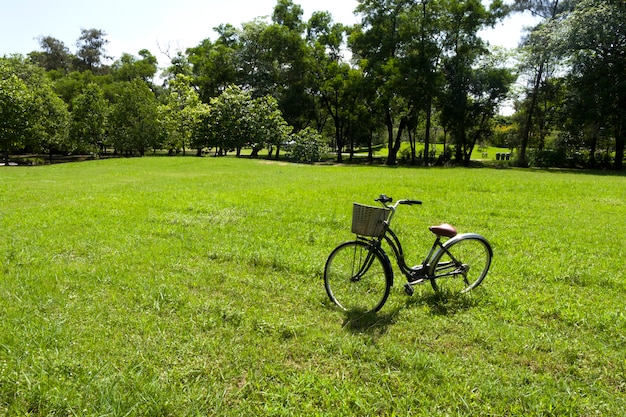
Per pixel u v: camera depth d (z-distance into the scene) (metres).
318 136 39.78
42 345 3.42
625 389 3.08
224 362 3.30
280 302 4.54
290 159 40.28
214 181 16.61
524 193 13.42
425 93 35.91
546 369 3.33
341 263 4.51
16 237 6.94
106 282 4.91
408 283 4.48
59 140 37.84
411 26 35.88
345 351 3.49
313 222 8.50
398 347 3.56
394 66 35.28
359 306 4.41
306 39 43.94
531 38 33.91
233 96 37.28
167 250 6.28
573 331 3.93
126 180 17.27
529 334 3.81
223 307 4.24
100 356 3.32
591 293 4.90
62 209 9.52
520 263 5.93
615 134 34.75
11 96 30.16
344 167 29.27
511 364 3.38
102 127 40.19
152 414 2.70
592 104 31.27
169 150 44.41
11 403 2.78
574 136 36.53
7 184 15.41
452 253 5.59
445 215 9.55
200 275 5.22
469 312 4.33
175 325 3.88
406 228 8.06
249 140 37.56
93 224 7.99
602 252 6.62
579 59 32.94
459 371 3.21
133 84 39.81
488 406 2.80
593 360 3.42
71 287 4.77
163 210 9.66
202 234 7.35
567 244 7.09
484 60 38.59
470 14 36.09
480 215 9.67
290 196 12.00
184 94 40.50
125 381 2.96
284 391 2.92
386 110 38.78
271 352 3.48
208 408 2.79
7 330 3.64
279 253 6.08
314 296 4.64
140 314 4.09
